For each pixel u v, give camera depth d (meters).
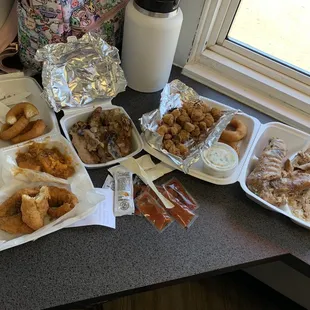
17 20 0.96
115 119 0.94
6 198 0.78
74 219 0.75
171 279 0.74
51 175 0.81
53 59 0.91
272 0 1.05
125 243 0.77
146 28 0.92
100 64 0.98
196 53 1.16
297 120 1.10
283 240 0.84
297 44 1.09
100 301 0.71
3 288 0.68
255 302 1.37
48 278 0.70
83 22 0.93
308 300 1.34
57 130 0.89
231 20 1.09
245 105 1.13
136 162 0.89
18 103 0.95
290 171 0.93
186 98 1.02
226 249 0.80
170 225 0.82
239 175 0.91
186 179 0.90
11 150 0.84
